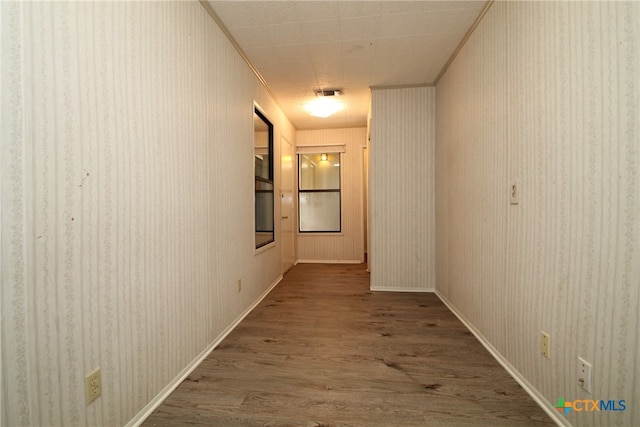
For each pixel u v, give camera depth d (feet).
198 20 5.81
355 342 6.51
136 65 4.06
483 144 6.46
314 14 6.50
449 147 8.89
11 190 2.59
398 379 5.05
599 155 3.37
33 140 2.74
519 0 4.99
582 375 3.64
